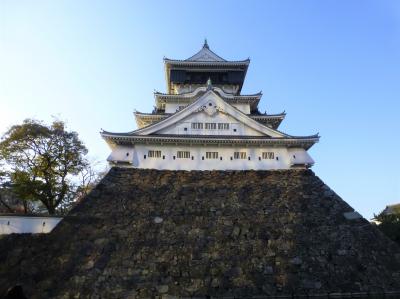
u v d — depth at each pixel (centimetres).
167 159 2766
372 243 2266
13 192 3297
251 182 2678
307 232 2291
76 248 2055
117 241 2119
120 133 2711
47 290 1825
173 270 1986
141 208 2375
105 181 2544
